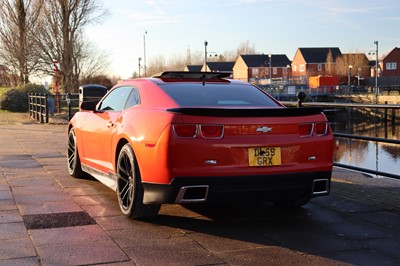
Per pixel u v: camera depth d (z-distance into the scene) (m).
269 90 60.78
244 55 103.81
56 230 4.66
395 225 4.91
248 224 4.96
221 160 4.45
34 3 37.19
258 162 4.53
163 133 4.47
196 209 5.54
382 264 3.85
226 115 4.50
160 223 4.96
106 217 5.15
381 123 54.75
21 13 36.81
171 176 4.41
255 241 4.40
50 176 7.50
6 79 42.31
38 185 6.78
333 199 6.00
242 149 4.49
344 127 51.06
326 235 4.59
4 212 5.29
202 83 5.66
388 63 98.50
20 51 36.72
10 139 13.38
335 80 74.69
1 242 4.28
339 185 6.82
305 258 3.97
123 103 5.83
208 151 4.42
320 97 61.84
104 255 3.98
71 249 4.12
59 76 39.25
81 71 46.62
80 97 18.17
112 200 5.92
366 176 7.58
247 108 4.68
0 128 17.30
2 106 29.11
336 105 7.41
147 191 4.69
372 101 58.06
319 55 100.38
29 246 4.18
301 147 4.70
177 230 4.72
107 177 5.90
